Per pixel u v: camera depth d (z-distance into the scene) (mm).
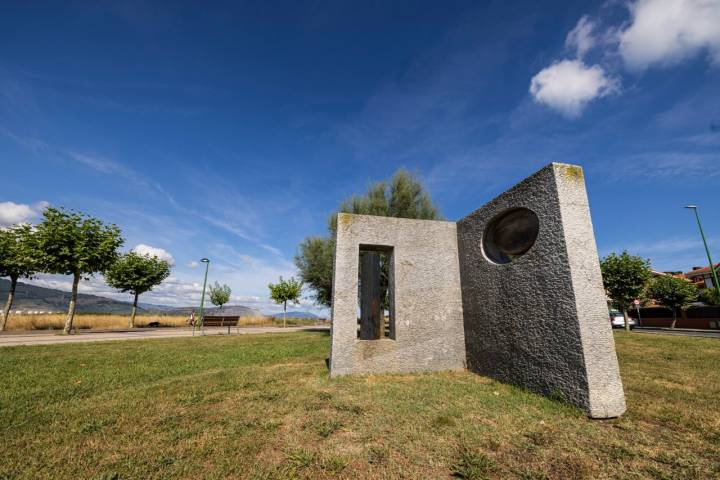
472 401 4574
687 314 27906
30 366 6930
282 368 6973
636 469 2771
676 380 5605
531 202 5434
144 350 9625
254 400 4617
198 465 2807
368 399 4645
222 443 3230
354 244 6832
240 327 27531
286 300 31109
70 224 16047
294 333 18141
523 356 5363
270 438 3363
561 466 2824
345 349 6344
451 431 3516
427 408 4254
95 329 23062
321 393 4926
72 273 16594
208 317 17078
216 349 10031
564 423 3811
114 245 17109
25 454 2988
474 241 6949
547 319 4934
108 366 7051
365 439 3334
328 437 3393
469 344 6867
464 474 2654
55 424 3684
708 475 2668
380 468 2793
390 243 7043
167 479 2594
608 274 21000
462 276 7266
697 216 22219
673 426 3711
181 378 5941
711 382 5473
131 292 27906
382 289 14508
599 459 2943
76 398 4699
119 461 2871
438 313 6996
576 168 5117
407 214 15570
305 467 2805
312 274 17922
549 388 4797
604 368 4293
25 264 17094
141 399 4637
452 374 6496
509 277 5832
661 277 28750
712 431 3494
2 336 15180
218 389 5164
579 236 4809
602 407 4098
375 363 6441
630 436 3453
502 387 5422
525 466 2822
